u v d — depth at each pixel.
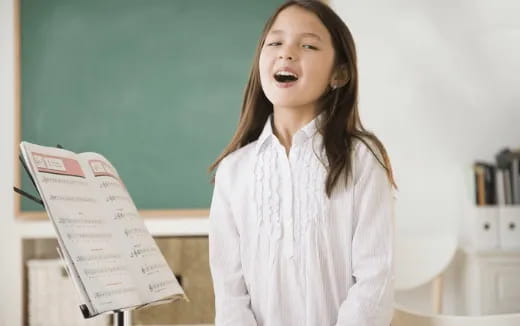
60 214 1.50
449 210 3.73
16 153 3.82
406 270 3.46
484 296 3.38
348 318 1.44
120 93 3.88
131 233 1.65
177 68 3.87
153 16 3.88
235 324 1.52
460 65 3.76
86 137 3.87
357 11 3.77
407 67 3.76
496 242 3.52
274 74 1.53
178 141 3.87
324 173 1.53
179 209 3.83
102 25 3.88
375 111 3.77
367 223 1.50
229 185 1.61
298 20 1.54
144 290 1.57
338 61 1.58
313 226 1.50
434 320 1.73
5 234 3.77
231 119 3.86
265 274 1.53
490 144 3.74
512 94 3.75
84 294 1.44
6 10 3.86
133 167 3.87
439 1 3.76
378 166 1.53
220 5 3.86
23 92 3.87
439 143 3.75
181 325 3.71
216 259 1.62
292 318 1.50
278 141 1.58
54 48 3.88
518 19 3.74
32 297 3.68
